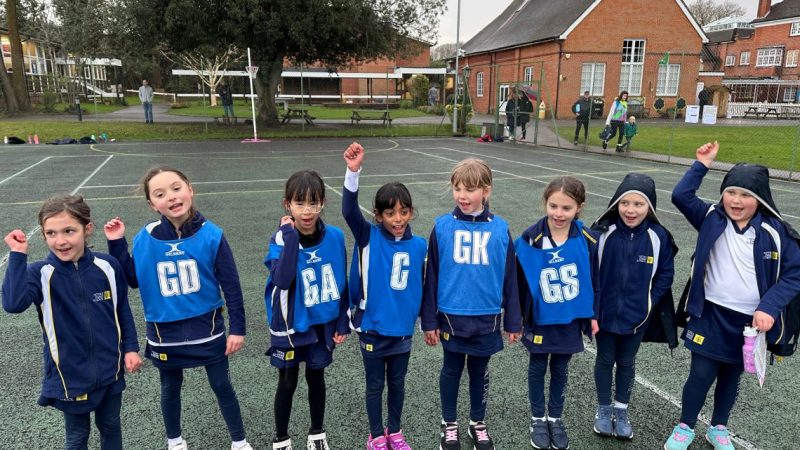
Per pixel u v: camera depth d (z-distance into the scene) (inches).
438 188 382.6
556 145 692.1
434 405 120.0
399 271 99.7
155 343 95.7
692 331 102.0
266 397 121.8
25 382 126.4
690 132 844.0
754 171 95.1
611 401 117.0
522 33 1316.4
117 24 844.6
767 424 113.3
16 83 1112.8
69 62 1604.3
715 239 99.0
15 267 80.1
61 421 111.7
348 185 98.7
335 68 1064.2
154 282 94.2
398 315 100.0
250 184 390.0
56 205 82.8
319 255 98.1
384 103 1642.5
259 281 192.5
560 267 104.2
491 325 100.2
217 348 99.1
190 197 95.5
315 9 773.3
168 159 534.3
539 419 108.7
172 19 741.3
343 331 103.8
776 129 891.4
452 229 101.5
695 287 101.3
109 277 88.9
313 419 102.6
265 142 729.6
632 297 104.8
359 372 133.0
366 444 105.9
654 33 1160.8
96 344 87.4
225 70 1508.4
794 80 1577.3
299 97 1723.7
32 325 156.7
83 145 660.1
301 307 96.6
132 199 332.2
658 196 357.4
